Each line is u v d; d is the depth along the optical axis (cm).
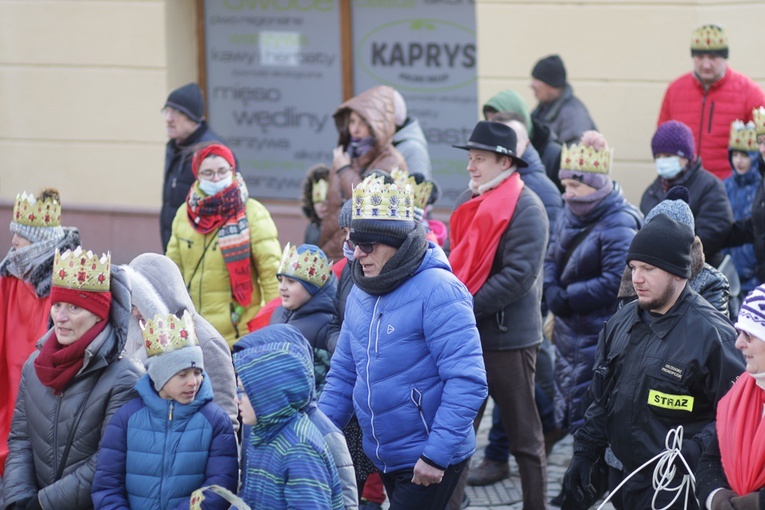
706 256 877
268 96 1397
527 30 1251
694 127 1118
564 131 1126
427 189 789
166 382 545
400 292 568
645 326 550
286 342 507
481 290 725
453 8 1316
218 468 546
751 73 1188
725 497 482
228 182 841
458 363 557
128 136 1385
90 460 570
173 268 661
